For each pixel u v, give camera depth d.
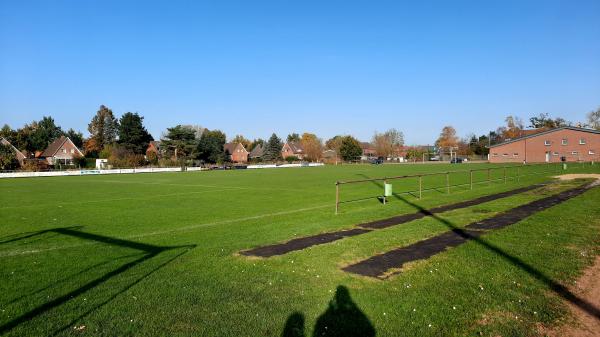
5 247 11.17
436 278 7.44
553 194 21.05
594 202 17.34
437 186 29.78
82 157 85.31
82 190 31.58
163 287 7.21
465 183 31.67
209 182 39.16
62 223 15.60
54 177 54.06
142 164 81.75
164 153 93.38
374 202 21.09
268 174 54.06
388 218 14.49
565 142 81.19
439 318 5.80
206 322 5.77
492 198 20.05
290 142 142.50
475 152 119.31
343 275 7.74
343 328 5.56
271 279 7.59
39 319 5.91
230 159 111.94
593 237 10.48
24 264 9.09
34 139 110.50
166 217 16.81
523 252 9.06
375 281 7.37
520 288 6.89
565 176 35.41
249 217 16.33
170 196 25.98
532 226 12.05
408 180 36.47
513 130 125.62
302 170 65.50
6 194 28.52
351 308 6.18
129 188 33.22
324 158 112.31
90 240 12.04
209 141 101.62
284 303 6.42
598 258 8.59
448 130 134.88
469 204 17.95
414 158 113.50
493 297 6.51
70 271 8.41
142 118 98.31
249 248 10.05
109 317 5.95
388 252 9.35
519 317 5.83
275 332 5.47
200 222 15.34
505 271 7.74
